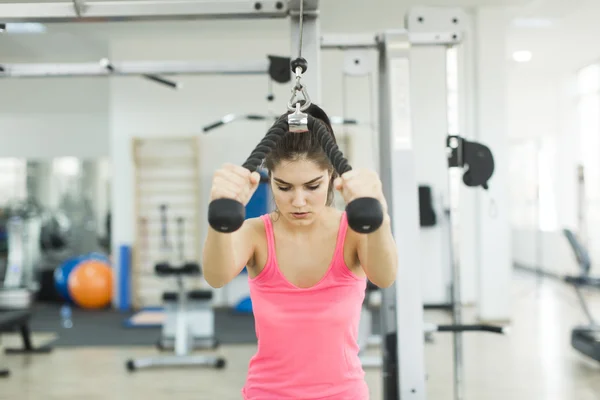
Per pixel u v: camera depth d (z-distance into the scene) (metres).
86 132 7.66
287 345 0.99
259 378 1.01
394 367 2.06
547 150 8.06
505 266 5.03
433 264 5.64
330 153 0.82
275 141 0.84
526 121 7.98
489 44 5.03
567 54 6.68
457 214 2.23
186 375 3.58
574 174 7.44
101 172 7.78
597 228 6.90
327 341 0.98
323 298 0.99
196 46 5.98
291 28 1.81
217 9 1.79
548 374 3.48
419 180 5.64
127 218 6.07
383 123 2.15
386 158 2.14
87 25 5.37
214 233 0.89
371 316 5.33
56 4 1.80
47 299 6.65
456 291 2.23
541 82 7.92
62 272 6.45
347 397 1.00
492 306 5.02
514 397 3.08
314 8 1.78
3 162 7.69
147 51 5.97
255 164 0.78
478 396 3.09
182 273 3.95
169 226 5.98
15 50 6.25
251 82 6.02
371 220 0.70
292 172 0.91
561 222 7.67
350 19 5.16
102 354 4.14
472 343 4.24
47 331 4.98
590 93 7.07
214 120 6.05
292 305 0.99
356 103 5.83
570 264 7.32
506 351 4.01
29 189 7.73
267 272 1.00
